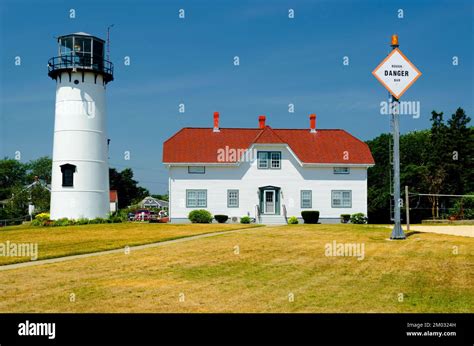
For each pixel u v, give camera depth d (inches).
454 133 2461.9
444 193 2379.4
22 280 599.2
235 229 1325.0
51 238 1099.3
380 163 2773.1
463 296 522.9
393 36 994.7
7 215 2701.8
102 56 1726.1
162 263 722.8
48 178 4158.5
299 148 1924.2
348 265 700.7
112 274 637.9
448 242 932.0
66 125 1652.3
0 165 3983.8
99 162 1691.7
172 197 1812.3
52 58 1678.2
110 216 1674.5
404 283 582.9
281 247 896.9
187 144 1881.2
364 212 1877.5
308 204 1861.5
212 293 534.0
